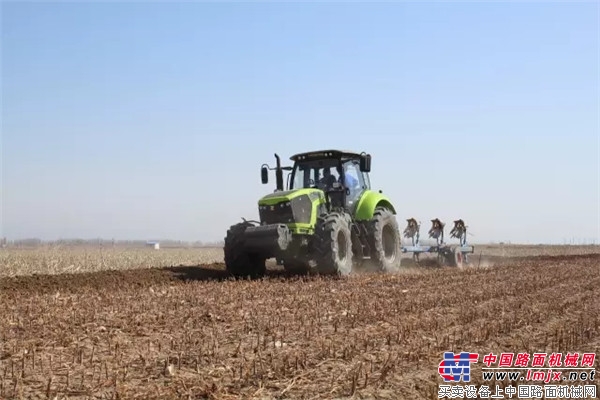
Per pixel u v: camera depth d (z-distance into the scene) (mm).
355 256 15484
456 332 7309
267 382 5086
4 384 5027
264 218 13906
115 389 4785
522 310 9047
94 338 6836
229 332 7215
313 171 15414
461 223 20141
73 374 5352
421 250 18656
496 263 22438
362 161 15367
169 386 4949
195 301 9766
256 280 13375
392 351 6227
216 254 29094
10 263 18047
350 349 6215
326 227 13750
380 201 16641
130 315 8391
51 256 19891
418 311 8898
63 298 10344
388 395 4770
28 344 6535
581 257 27000
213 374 5324
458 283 12891
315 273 14320
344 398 4703
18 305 9445
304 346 6449
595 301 10148
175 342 6582
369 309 8906
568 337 6820
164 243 100938
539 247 50750
